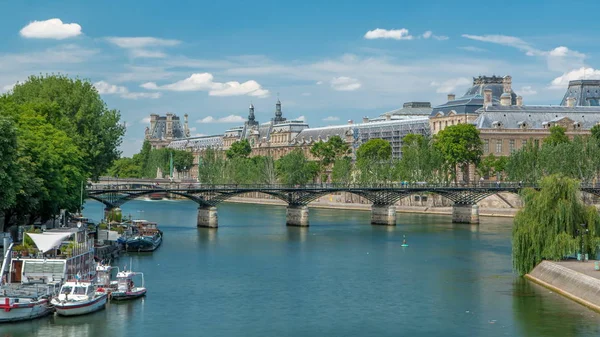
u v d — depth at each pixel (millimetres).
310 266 118125
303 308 89250
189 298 93562
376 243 147625
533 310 86125
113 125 159875
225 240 151750
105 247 118688
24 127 122500
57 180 117438
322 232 169750
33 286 84062
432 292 97500
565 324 80312
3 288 83188
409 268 116125
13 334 75562
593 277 90000
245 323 82438
